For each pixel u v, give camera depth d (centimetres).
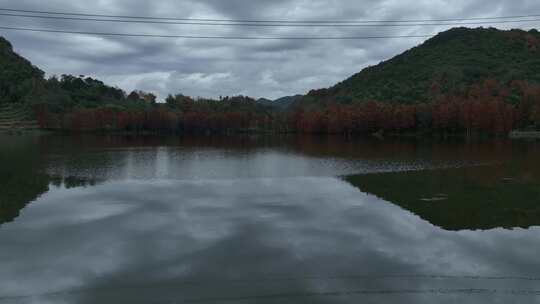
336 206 2998
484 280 1645
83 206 2997
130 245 2102
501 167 5497
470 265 1814
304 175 4684
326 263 1844
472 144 10806
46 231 2352
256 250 2019
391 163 6050
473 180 4312
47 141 13025
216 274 1725
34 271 1766
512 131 16088
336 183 4081
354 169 5300
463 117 14400
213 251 2008
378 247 2066
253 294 1530
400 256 1934
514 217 2700
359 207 2970
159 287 1602
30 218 2648
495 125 13962
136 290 1577
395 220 2603
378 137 16062
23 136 16938
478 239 2208
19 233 2312
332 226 2455
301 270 1761
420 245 2100
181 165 5794
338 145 10919
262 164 5950
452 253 1975
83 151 8588
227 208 2922
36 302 1484
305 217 2667
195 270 1769
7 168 5350
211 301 1476
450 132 15512
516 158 6719
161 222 2542
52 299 1507
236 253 1978
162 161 6397
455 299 1472
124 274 1730
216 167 5522
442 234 2302
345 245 2095
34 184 4012
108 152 8319
